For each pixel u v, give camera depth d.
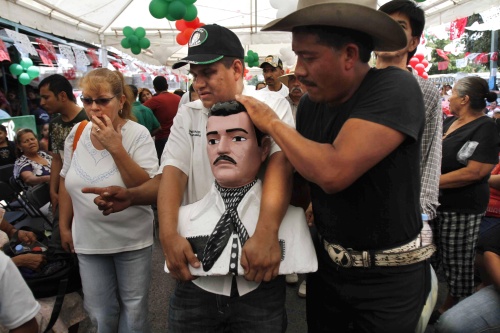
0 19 4.67
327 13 0.99
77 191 1.87
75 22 5.41
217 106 1.21
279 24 1.07
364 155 1.02
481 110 2.51
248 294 1.28
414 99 1.09
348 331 1.44
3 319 1.12
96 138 1.79
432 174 1.67
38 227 3.05
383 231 1.21
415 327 1.30
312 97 1.17
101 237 1.89
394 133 1.04
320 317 1.48
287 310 2.80
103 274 1.95
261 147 1.25
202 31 1.34
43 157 4.03
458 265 2.54
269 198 1.17
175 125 1.44
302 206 1.53
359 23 1.02
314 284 1.46
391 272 1.25
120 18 6.11
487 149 2.38
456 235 2.51
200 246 1.18
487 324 1.63
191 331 1.37
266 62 3.92
